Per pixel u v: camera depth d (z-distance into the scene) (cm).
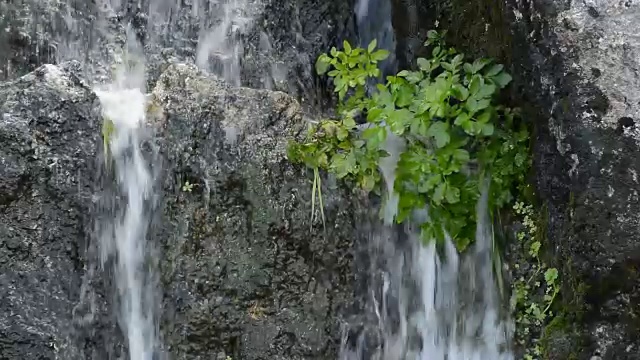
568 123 319
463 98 350
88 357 349
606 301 317
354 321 367
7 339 332
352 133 366
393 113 355
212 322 357
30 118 337
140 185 357
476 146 361
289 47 467
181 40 462
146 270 358
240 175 353
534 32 329
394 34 450
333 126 361
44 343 335
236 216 356
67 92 345
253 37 465
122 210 355
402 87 365
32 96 340
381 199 364
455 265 370
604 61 311
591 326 323
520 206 360
